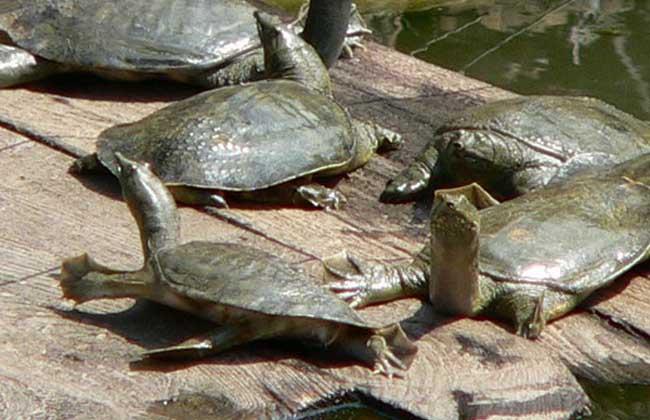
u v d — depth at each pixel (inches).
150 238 494.3
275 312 467.8
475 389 477.1
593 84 903.1
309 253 562.3
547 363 495.8
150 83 730.2
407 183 617.9
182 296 477.1
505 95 746.8
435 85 756.0
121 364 475.2
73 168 618.5
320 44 721.6
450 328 514.6
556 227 538.3
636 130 626.8
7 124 663.8
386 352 485.1
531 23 1015.6
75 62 700.0
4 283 520.7
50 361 473.7
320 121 612.7
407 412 464.4
